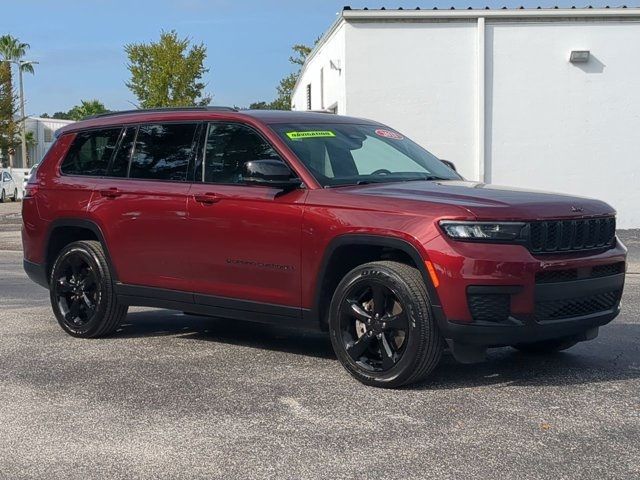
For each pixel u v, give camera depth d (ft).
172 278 22.33
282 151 20.54
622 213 60.85
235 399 18.02
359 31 58.65
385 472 13.75
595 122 60.18
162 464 14.34
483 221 17.30
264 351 22.65
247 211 20.48
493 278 17.11
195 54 109.91
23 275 41.42
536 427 15.89
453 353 17.85
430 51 59.06
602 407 17.12
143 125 23.93
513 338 17.43
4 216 92.32
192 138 22.54
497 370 20.22
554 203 18.31
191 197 21.68
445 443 15.07
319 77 72.54
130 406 17.65
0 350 23.06
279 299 20.18
